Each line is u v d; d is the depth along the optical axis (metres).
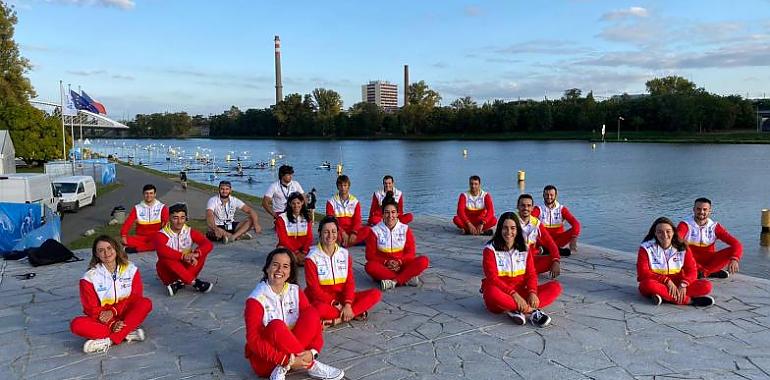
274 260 5.39
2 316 7.54
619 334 6.48
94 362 5.94
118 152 97.88
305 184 42.03
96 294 6.28
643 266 7.72
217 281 9.20
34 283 9.23
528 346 6.17
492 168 53.53
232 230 12.88
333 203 11.63
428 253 11.17
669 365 5.62
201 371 5.68
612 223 23.00
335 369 5.38
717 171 44.94
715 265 8.80
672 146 85.38
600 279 8.94
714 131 105.12
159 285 9.00
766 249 17.45
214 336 6.67
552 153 75.44
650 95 117.81
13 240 11.82
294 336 5.28
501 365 5.68
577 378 5.35
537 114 119.88
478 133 129.38
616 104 114.88
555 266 8.86
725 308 7.36
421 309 7.55
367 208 28.36
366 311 7.12
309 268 6.78
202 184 38.12
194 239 8.80
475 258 10.69
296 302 5.60
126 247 11.51
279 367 5.23
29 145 47.41
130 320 6.35
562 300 7.83
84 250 12.23
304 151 94.62
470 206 13.42
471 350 6.08
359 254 11.09
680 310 7.32
